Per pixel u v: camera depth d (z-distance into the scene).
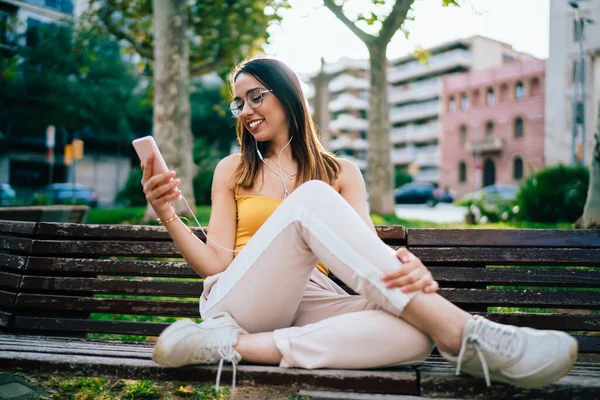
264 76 2.24
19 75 22.61
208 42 14.78
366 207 2.32
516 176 44.94
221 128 33.25
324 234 1.76
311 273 2.10
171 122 10.67
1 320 2.52
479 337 1.60
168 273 2.48
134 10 14.04
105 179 32.34
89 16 14.36
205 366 1.76
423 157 57.34
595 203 6.06
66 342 2.25
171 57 10.65
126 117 27.48
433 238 2.36
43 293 2.54
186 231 2.10
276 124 2.27
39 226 2.58
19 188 28.83
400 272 1.68
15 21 23.27
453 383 1.65
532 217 12.07
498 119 46.25
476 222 11.83
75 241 2.54
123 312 2.47
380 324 1.73
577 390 1.62
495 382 1.65
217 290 1.98
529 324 2.25
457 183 50.06
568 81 31.47
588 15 28.70
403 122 62.59
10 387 2.60
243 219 2.23
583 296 2.22
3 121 24.06
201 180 23.02
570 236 2.28
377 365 1.75
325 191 1.82
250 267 1.88
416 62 60.56
